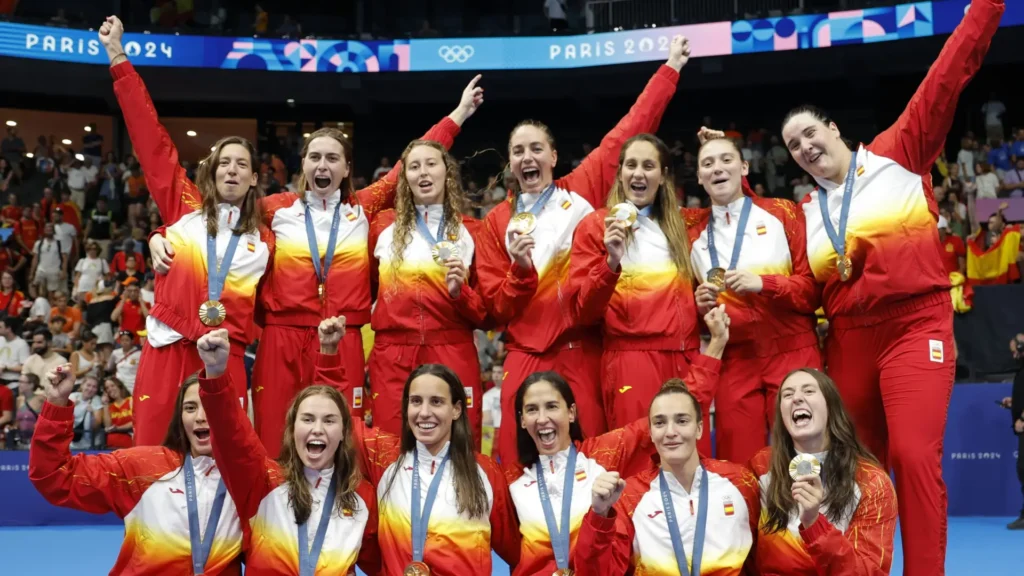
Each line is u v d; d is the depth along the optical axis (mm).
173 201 6426
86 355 13445
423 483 5441
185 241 6199
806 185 18719
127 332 13008
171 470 5297
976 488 11648
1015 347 11031
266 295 6371
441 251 6086
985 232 14875
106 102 22094
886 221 5617
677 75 7074
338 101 20391
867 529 5008
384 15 23562
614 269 5645
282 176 20938
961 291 13062
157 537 5191
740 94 21484
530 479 5602
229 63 18781
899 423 5500
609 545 4855
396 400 6273
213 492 5281
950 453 11703
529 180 6422
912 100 5723
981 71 20109
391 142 22641
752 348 6008
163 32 18609
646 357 5973
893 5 16750
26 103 21922
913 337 5586
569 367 6211
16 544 10492
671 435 5195
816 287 5988
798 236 6074
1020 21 16375
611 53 18453
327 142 6434
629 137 6781
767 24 17578
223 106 22578
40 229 19141
